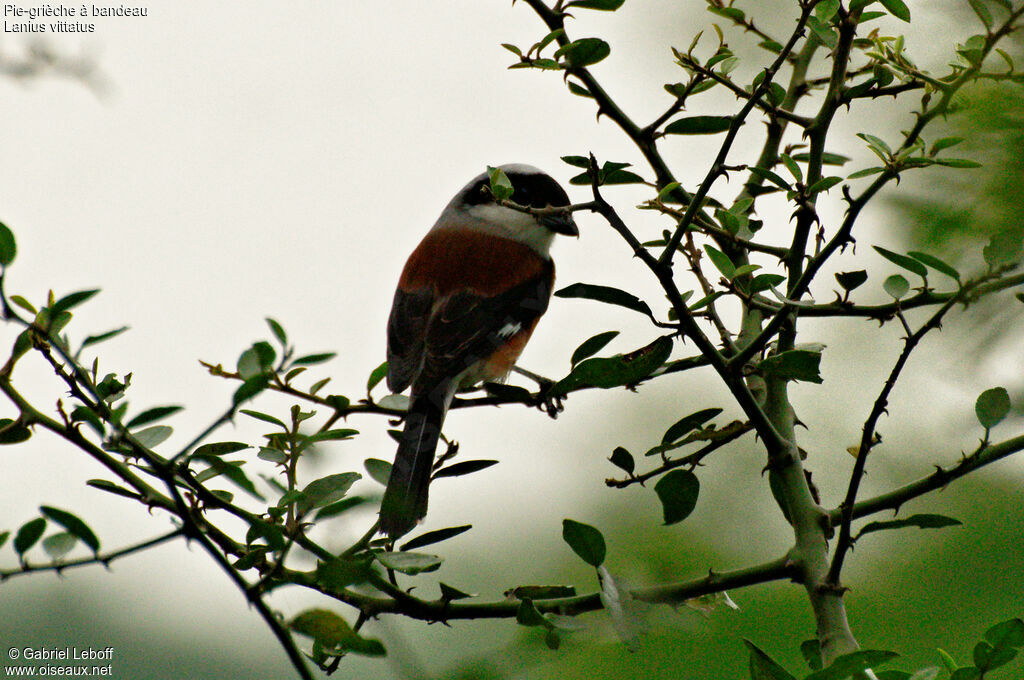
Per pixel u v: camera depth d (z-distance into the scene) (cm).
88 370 361
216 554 322
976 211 258
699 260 441
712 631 491
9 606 642
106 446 362
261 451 380
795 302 354
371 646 316
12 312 330
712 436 418
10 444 359
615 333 396
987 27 304
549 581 562
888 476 558
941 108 323
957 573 471
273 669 737
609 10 426
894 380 363
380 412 480
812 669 402
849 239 359
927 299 419
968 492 491
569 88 467
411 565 353
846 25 388
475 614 376
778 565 383
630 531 553
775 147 478
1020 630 314
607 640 364
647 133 457
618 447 418
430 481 442
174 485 327
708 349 373
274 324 375
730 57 457
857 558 502
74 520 321
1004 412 371
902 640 464
